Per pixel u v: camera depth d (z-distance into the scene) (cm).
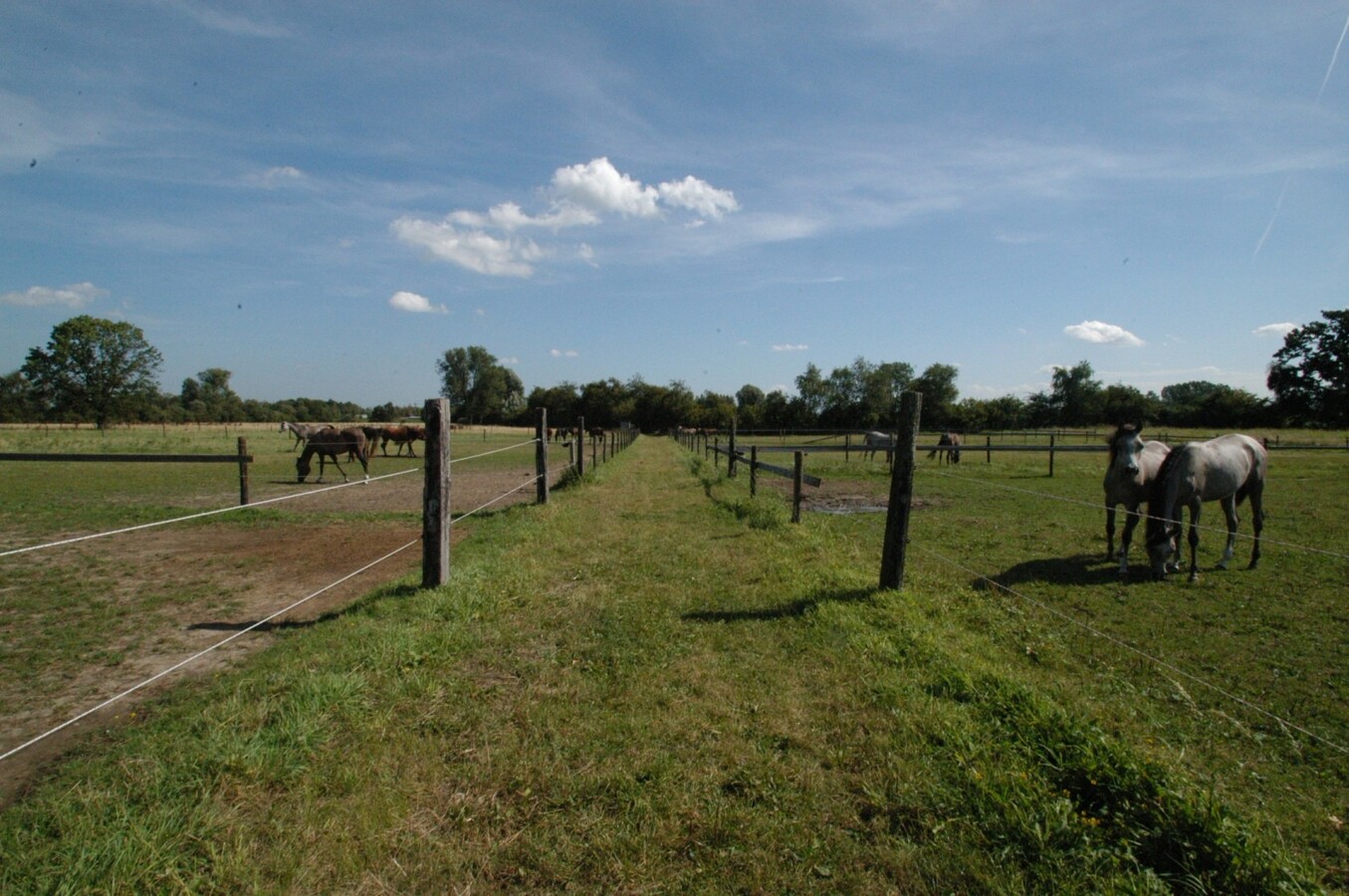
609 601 547
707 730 329
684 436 4253
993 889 220
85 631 477
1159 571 675
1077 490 1434
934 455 2611
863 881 226
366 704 346
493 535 829
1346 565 745
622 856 237
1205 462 687
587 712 347
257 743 293
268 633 470
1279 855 223
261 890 215
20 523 952
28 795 266
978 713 340
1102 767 272
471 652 433
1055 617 545
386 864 232
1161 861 230
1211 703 385
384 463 2198
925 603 541
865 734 325
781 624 489
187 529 926
